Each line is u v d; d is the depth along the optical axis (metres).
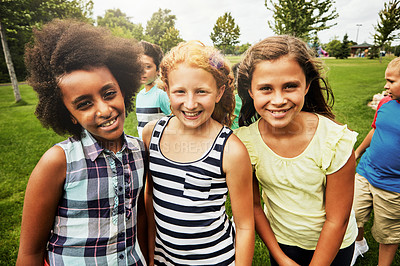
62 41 0.79
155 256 1.24
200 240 1.07
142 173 1.10
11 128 6.99
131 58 0.99
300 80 0.95
